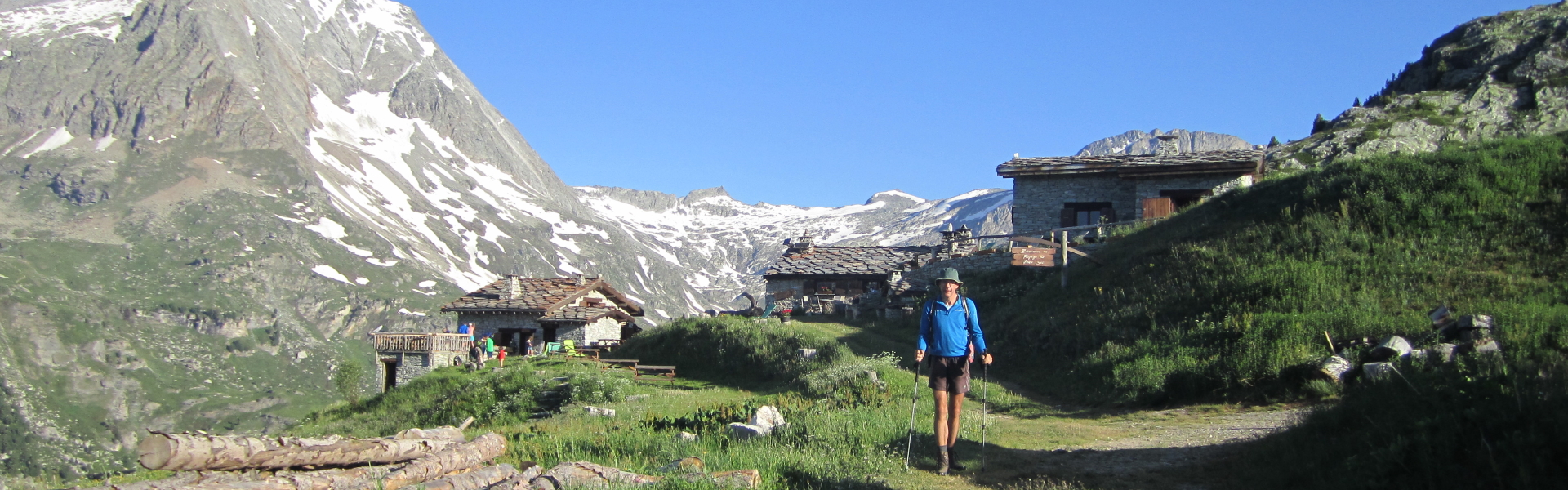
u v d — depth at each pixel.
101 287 134.88
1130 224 35.69
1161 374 17.34
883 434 11.59
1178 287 22.44
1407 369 13.54
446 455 10.65
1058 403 18.34
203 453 8.40
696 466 9.86
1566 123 56.00
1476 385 8.19
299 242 174.38
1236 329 18.06
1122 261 27.39
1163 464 10.07
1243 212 28.02
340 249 180.00
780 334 31.50
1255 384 16.09
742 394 26.34
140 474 14.24
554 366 34.91
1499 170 22.47
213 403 110.94
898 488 9.07
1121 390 17.53
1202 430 12.98
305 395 121.31
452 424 29.56
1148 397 16.94
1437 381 8.98
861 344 28.89
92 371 107.44
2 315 110.06
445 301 171.62
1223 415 14.95
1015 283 32.25
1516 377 7.94
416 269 184.88
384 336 45.12
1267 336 17.31
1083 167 41.28
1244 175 38.47
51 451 88.00
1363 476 7.82
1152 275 24.41
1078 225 41.59
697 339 35.75
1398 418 8.52
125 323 124.50
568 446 12.70
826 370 24.34
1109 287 25.33
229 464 8.69
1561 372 8.05
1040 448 11.50
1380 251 20.69
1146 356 18.44
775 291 47.22
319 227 187.75
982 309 30.95
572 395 28.41
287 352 132.62
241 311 138.62
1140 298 22.92
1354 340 16.45
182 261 154.75
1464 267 19.06
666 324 41.50
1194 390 16.67
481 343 47.22
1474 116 60.19
